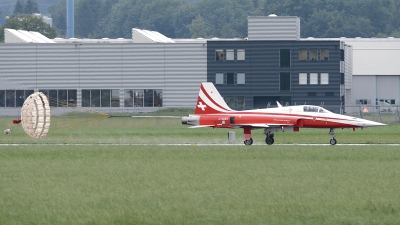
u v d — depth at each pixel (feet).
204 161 452.35
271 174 385.50
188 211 289.12
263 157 477.36
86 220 276.41
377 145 577.02
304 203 302.25
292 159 463.42
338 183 352.28
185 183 355.77
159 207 297.33
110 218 279.08
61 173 400.26
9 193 333.62
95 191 336.29
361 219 273.33
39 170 415.44
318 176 376.68
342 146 568.00
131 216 281.54
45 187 350.02
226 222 270.46
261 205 298.97
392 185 345.72
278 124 592.19
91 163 449.06
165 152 519.60
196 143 623.77
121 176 384.06
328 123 593.42
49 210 294.87
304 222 269.64
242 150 529.45
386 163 435.53
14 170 416.26
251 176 378.12
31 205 305.32
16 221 276.82
